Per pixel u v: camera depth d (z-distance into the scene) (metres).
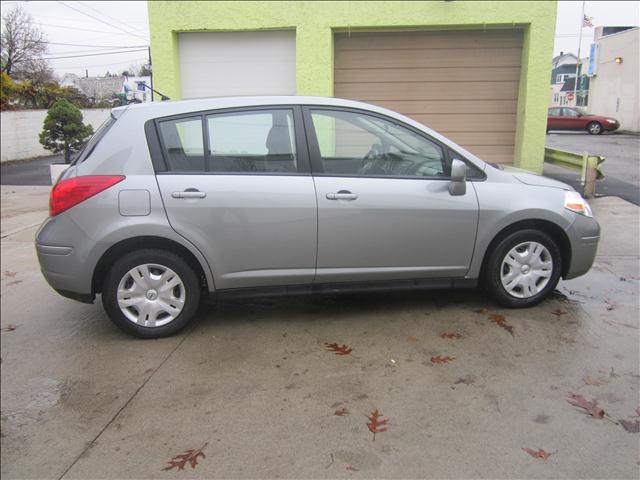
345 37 8.94
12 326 4.44
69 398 3.31
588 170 6.32
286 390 3.29
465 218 4.11
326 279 4.09
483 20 8.41
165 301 4.00
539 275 4.30
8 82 21.41
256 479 2.54
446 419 2.94
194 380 3.45
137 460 2.72
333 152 4.09
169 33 8.81
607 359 3.53
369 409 3.06
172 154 3.92
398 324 4.16
